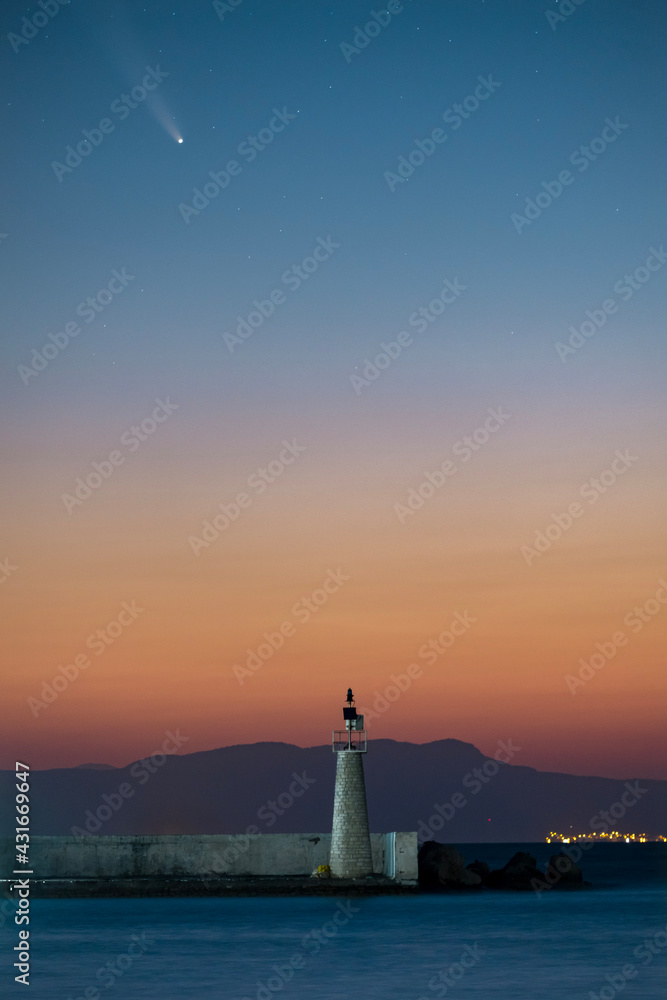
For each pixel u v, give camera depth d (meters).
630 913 65.81
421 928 56.81
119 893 68.00
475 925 58.56
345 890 67.56
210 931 54.84
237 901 66.44
